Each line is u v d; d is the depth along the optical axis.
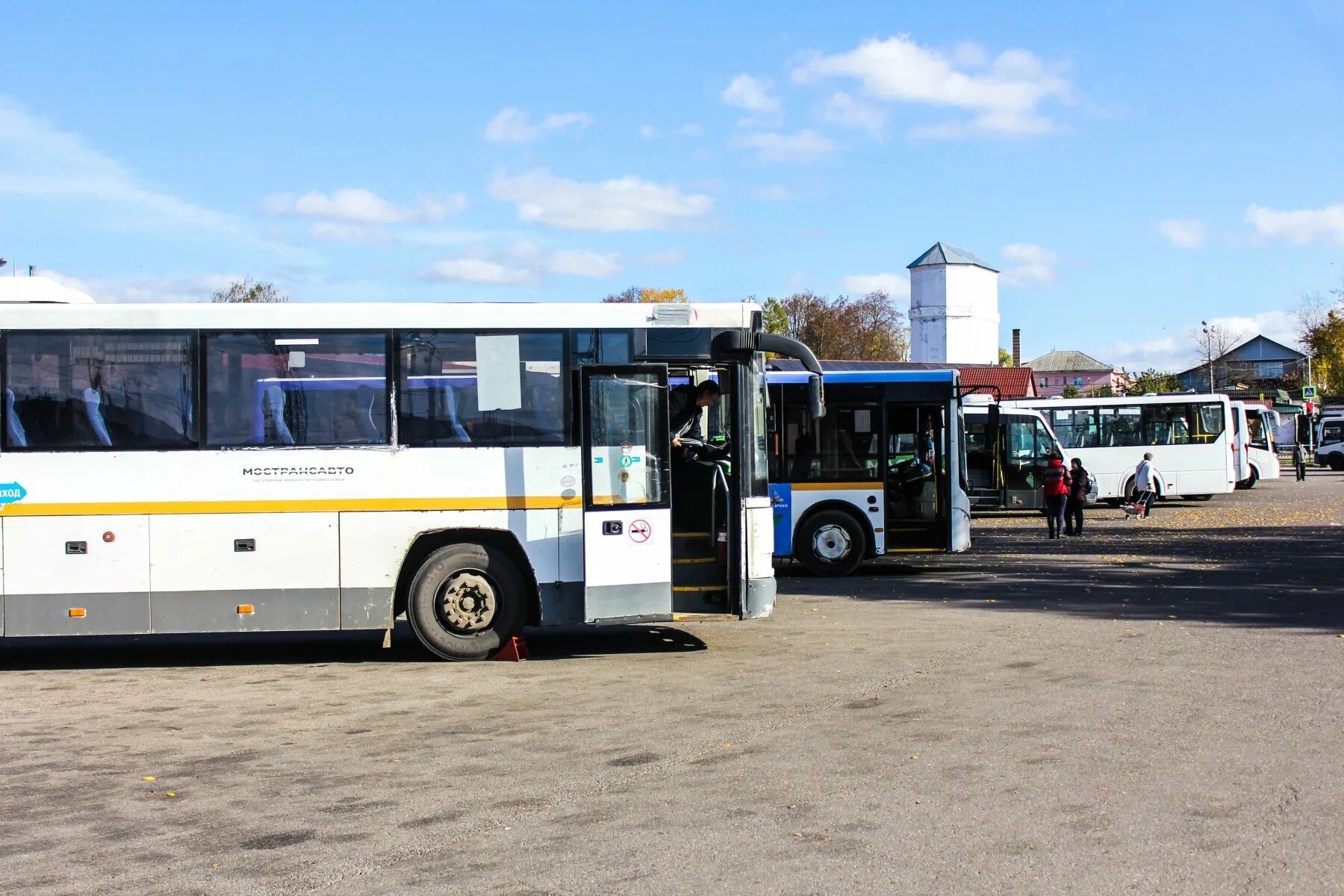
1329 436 68.31
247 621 10.99
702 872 5.23
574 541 11.20
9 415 11.00
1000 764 6.98
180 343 11.09
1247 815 5.96
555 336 11.30
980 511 37.66
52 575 10.94
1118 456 37.28
